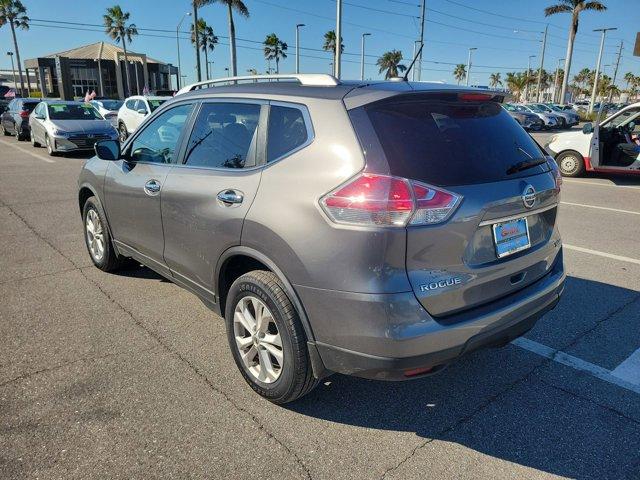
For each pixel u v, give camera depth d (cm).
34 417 290
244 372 317
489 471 257
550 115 3584
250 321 305
